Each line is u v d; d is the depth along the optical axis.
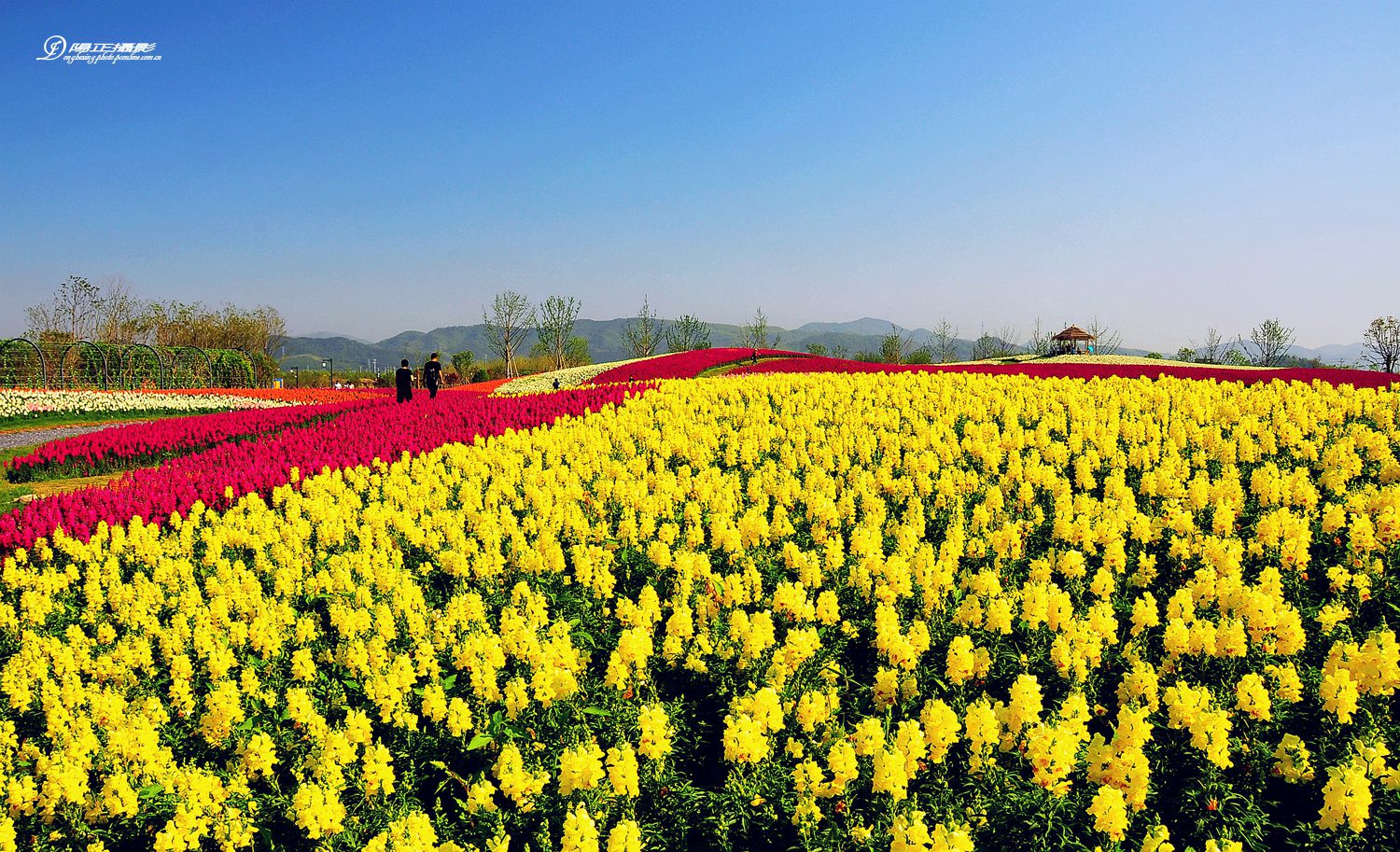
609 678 6.39
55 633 9.12
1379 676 5.63
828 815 5.12
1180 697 5.43
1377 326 67.19
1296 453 12.43
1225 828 4.98
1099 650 6.32
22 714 7.11
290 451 16.58
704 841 5.28
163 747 6.13
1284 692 5.75
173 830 4.93
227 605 8.17
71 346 49.38
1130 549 9.23
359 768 5.80
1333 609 6.75
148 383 56.25
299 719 6.05
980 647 6.71
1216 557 7.74
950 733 5.21
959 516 9.89
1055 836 4.94
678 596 7.95
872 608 7.95
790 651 6.35
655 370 43.59
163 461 18.91
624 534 10.08
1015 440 13.67
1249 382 29.67
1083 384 21.34
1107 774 4.96
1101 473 13.01
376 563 9.09
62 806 5.54
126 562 11.27
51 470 18.36
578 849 4.46
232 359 67.50
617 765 5.05
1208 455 12.80
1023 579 8.74
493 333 78.31
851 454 14.23
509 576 9.50
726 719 5.36
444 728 6.27
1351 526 7.95
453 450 16.23
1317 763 5.40
